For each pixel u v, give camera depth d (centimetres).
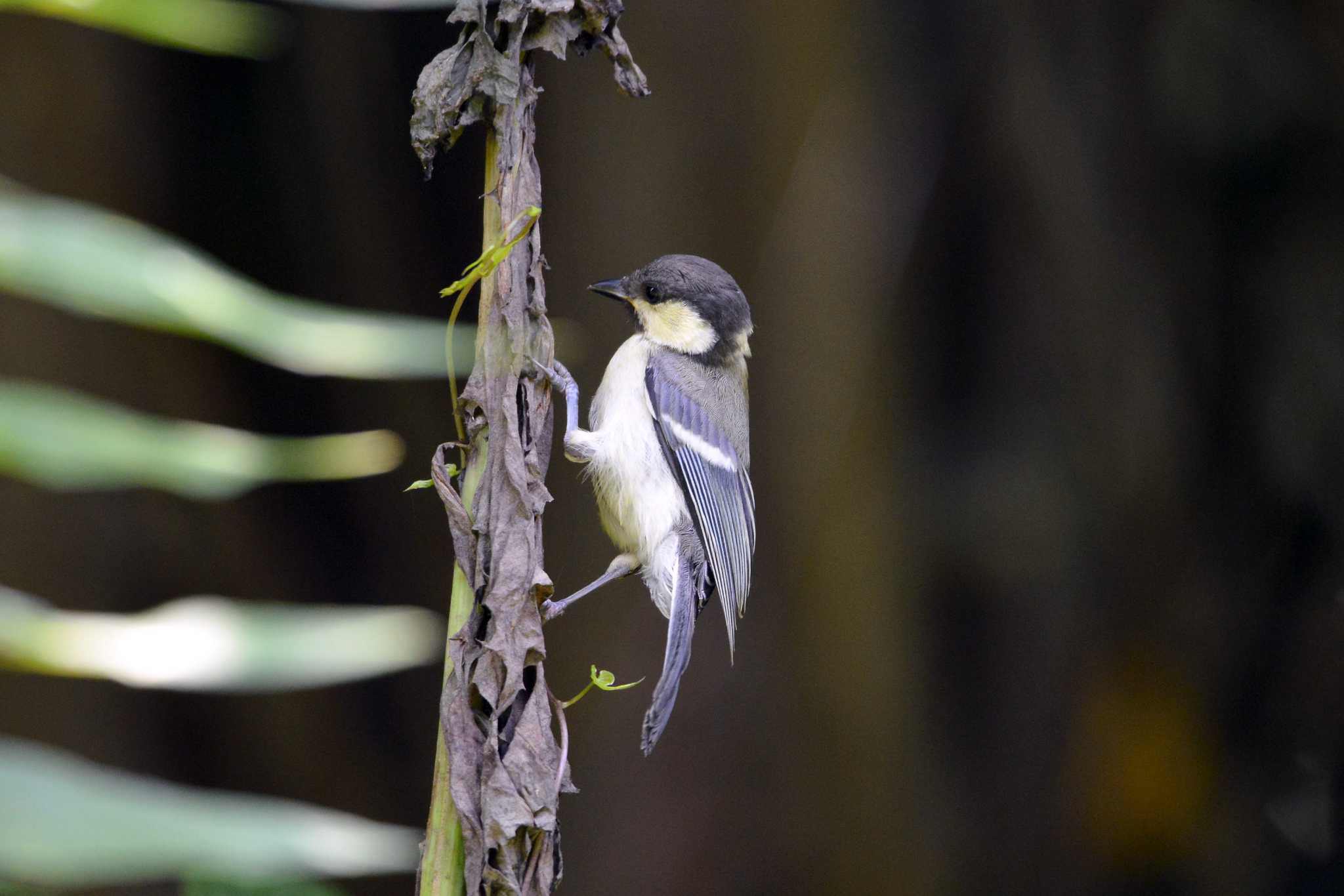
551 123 1193
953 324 1255
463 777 390
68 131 1069
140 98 1108
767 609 1228
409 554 1238
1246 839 1295
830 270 1202
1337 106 1212
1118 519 1260
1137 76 1226
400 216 1232
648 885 1188
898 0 1191
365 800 1203
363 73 1199
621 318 1195
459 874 391
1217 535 1283
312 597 1204
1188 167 1247
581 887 1181
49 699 1041
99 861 140
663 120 1180
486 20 413
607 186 1181
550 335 421
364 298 1236
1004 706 1255
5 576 1030
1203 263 1262
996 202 1245
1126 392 1254
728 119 1184
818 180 1193
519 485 401
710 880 1205
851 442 1223
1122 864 1273
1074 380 1259
